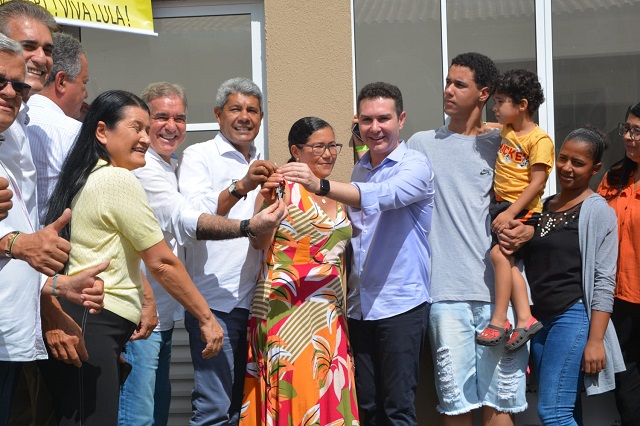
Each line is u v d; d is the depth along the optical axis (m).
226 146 4.35
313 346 4.15
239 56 5.18
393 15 5.05
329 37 4.94
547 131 4.99
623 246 4.43
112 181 3.44
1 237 3.07
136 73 5.22
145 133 3.64
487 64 4.46
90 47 5.23
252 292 4.31
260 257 4.33
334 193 4.01
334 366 4.18
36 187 3.59
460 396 4.40
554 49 4.99
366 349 4.42
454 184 4.47
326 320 4.18
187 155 4.34
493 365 4.36
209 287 4.24
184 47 5.21
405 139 5.07
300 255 4.18
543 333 4.41
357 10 5.06
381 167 4.37
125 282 3.49
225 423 4.20
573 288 4.34
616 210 4.48
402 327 4.29
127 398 4.15
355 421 4.22
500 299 4.31
